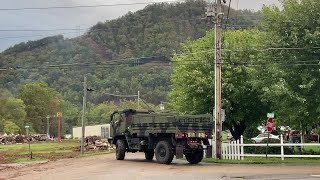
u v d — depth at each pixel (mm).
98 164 25875
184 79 38375
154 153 28469
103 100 158500
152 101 122312
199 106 38438
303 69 29734
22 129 117812
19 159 32312
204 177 18047
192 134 24875
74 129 122688
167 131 24922
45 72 150875
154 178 17906
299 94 29453
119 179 17781
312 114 29875
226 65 37500
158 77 126125
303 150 33531
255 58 34438
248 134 44656
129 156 33719
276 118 36000
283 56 30547
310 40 29094
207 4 29109
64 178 18781
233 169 21688
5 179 19188
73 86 147125
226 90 37031
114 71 128500
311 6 29766
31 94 131250
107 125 115250
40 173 21438
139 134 27250
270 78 31906
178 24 105312
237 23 45688
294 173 19297
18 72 153625
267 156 28422
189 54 40719
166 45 94688
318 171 20219
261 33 34906
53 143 70312
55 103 136250
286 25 30938
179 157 24484
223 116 28906
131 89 123250
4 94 126750
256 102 38469
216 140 28766
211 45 40406
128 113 29406
